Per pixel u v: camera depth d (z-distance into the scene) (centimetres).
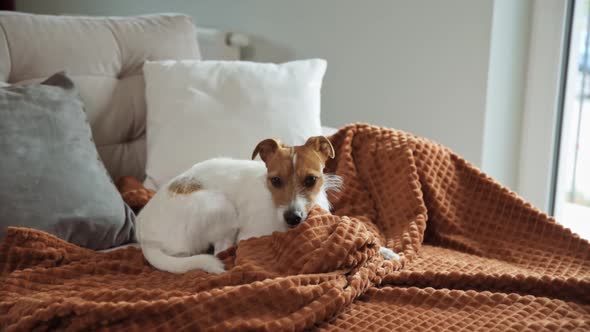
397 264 139
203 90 186
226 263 138
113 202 156
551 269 145
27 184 145
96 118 186
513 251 155
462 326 118
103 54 188
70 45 183
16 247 137
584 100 236
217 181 147
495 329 116
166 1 315
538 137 230
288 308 114
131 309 109
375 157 172
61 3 376
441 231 164
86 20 192
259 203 143
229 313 111
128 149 194
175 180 147
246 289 113
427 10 225
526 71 229
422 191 166
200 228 140
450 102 226
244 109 183
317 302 115
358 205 168
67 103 163
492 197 165
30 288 128
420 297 127
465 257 153
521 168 238
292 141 184
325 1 253
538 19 221
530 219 159
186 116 181
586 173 242
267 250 135
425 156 167
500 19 212
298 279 117
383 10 236
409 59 234
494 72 216
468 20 216
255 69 192
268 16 274
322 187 147
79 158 156
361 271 128
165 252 140
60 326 112
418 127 237
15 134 149
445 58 224
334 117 263
